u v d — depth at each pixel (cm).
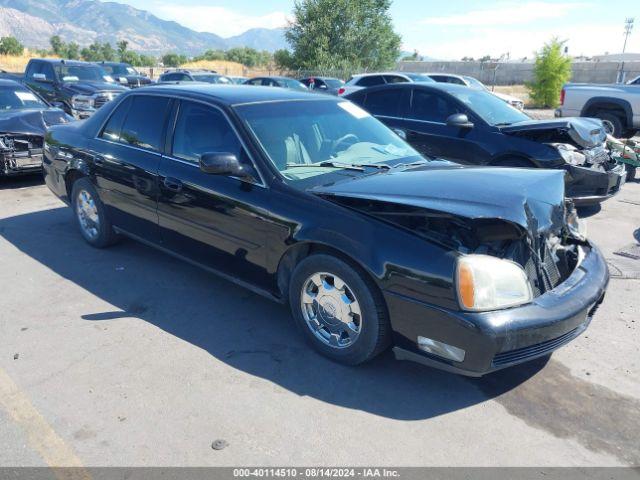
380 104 796
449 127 719
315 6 3747
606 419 294
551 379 330
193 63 5269
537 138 674
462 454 266
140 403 302
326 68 3647
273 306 423
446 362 293
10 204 715
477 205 288
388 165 396
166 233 444
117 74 2069
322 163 386
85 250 541
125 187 468
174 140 432
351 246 311
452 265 282
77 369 334
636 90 1176
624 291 461
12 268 495
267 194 358
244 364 342
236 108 399
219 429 281
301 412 296
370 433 280
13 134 762
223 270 406
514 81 3512
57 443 271
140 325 391
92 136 513
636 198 786
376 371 336
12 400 304
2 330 382
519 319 281
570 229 373
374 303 311
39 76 1336
